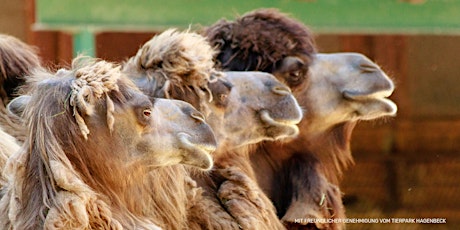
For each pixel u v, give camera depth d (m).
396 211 48.84
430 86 51.06
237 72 15.38
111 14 27.23
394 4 28.88
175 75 14.30
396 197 49.41
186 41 14.41
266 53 16.95
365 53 48.94
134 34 40.69
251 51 16.95
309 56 17.25
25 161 11.70
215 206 14.73
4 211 12.05
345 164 18.05
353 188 49.50
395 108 17.38
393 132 50.78
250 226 14.61
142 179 12.35
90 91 11.79
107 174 11.91
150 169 12.27
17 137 14.93
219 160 15.20
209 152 12.48
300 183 17.39
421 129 50.97
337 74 17.41
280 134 15.24
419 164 50.47
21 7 42.00
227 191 14.88
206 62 14.47
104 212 11.63
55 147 11.58
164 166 12.69
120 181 12.02
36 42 39.34
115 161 11.96
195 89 14.41
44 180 11.54
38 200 11.54
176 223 13.45
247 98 15.12
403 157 50.09
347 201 48.91
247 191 14.96
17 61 16.23
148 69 14.44
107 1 27.19
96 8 27.14
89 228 11.50
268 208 15.34
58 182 11.41
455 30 29.17
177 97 14.27
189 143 12.23
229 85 14.81
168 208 13.33
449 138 51.34
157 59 14.37
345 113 17.47
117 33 40.53
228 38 17.08
